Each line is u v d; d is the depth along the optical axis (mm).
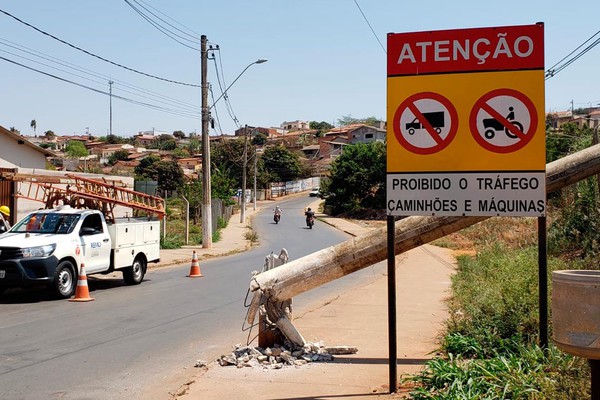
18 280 13305
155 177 85625
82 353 8773
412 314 11711
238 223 58281
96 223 15773
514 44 6297
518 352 7281
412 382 6730
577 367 5973
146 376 7590
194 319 11711
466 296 12125
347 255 8164
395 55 6520
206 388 6793
